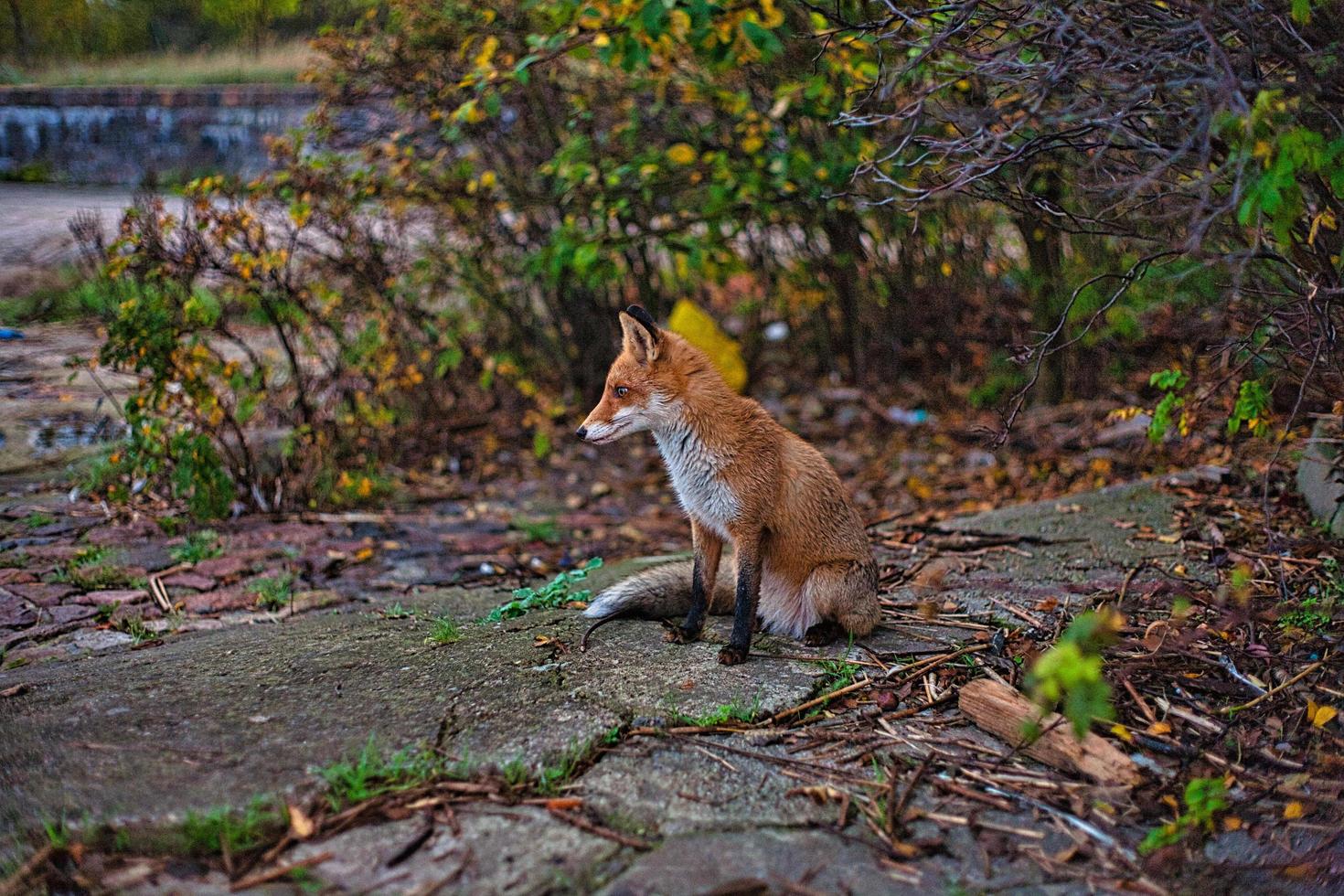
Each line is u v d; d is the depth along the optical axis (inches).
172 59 753.0
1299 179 150.3
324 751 129.2
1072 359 353.7
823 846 112.7
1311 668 148.6
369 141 331.6
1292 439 244.5
